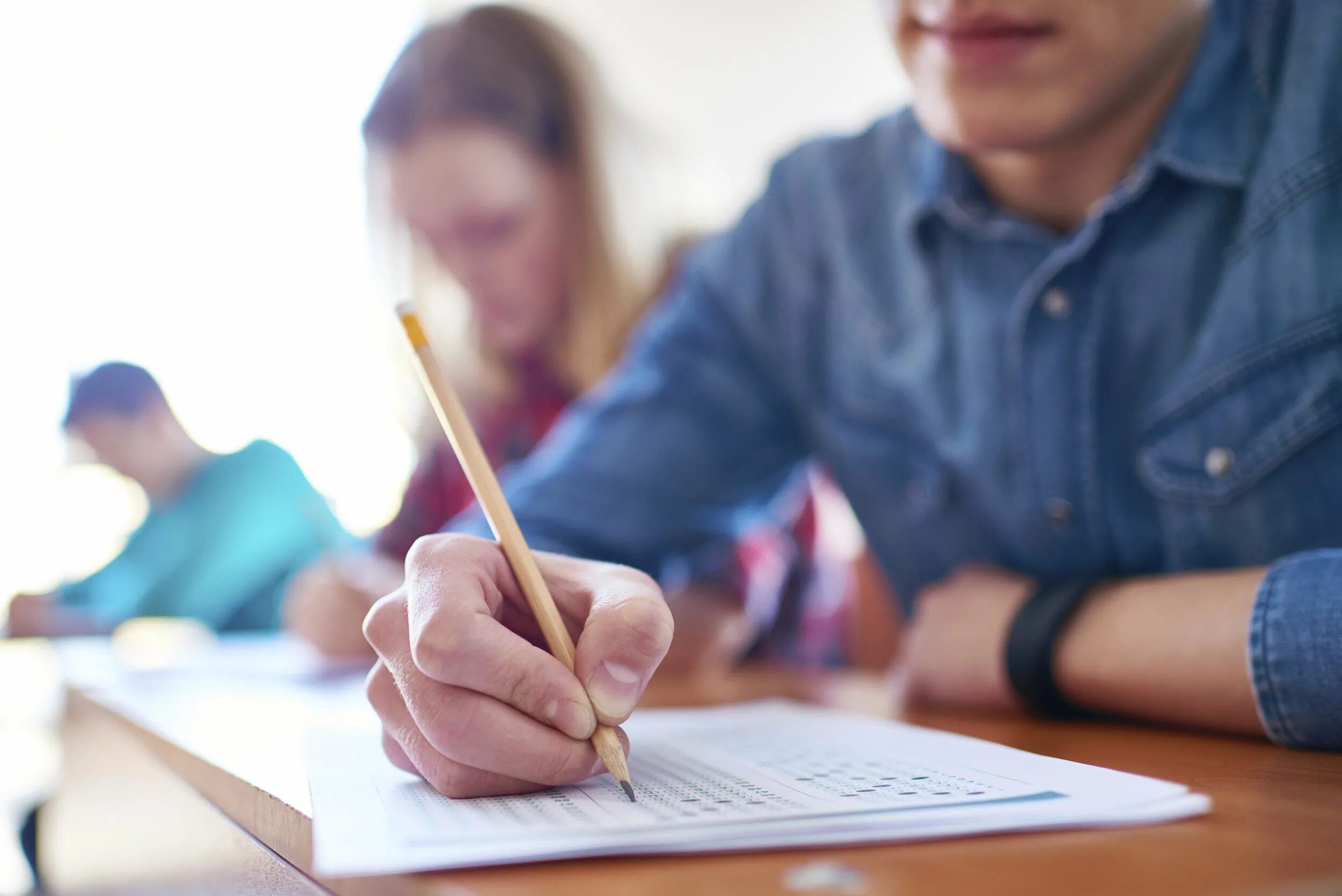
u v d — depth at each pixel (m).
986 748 0.52
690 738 0.60
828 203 1.02
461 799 0.44
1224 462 0.75
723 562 1.25
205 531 2.65
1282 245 0.73
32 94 3.76
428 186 1.48
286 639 2.23
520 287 1.54
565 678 0.44
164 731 0.70
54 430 3.68
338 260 3.84
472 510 1.12
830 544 1.55
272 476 2.67
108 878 0.88
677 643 1.17
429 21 1.58
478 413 1.62
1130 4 0.69
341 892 0.36
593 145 1.55
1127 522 0.82
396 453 3.47
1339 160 0.72
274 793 0.45
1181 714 0.61
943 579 0.96
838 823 0.37
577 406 1.56
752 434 1.09
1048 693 0.68
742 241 1.08
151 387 2.83
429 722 0.44
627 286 1.58
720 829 0.36
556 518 1.03
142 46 3.84
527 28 1.55
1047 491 0.85
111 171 3.82
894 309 0.96
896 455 0.96
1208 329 0.76
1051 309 0.84
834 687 0.95
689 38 4.25
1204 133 0.76
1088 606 0.69
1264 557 0.74
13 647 2.36
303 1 3.89
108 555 3.44
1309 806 0.41
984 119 0.72
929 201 0.90
